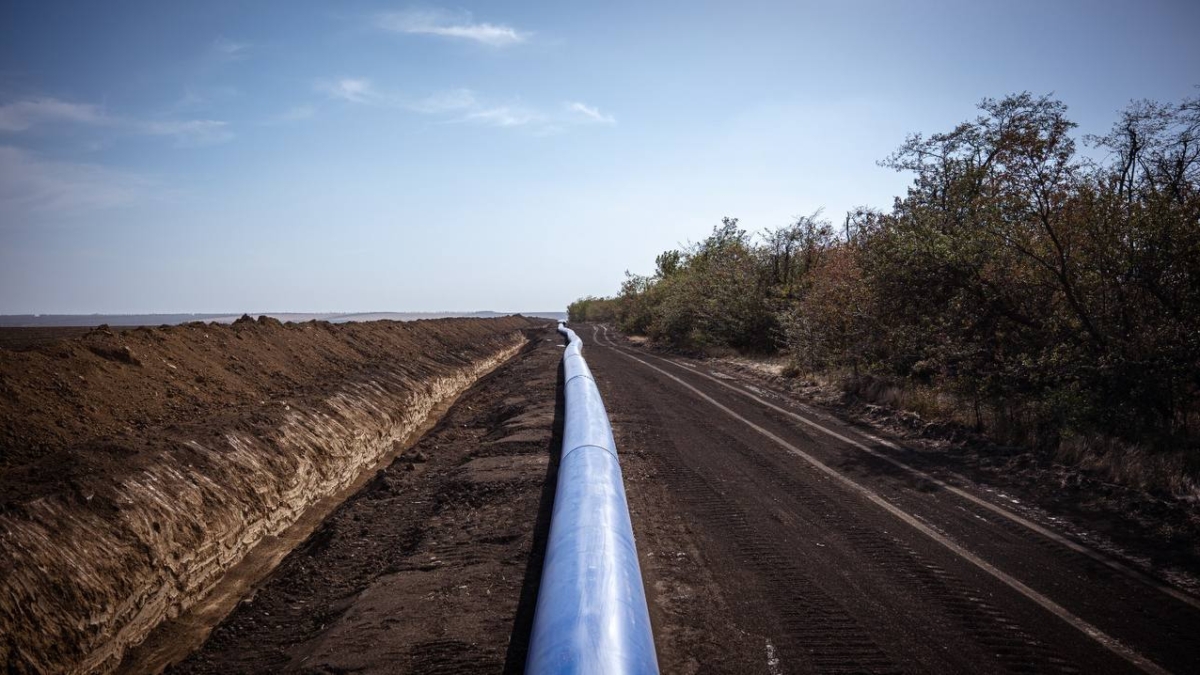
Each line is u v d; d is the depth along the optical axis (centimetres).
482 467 863
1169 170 1025
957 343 1052
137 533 554
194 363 1062
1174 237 814
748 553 546
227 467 727
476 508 709
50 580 461
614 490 588
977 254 1025
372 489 866
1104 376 836
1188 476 662
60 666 437
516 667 386
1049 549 540
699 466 837
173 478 646
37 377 748
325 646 423
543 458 891
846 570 506
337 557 634
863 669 371
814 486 736
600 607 361
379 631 436
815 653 389
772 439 989
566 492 576
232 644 486
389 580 526
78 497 543
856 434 1015
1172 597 452
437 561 557
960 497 684
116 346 924
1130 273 866
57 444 655
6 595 429
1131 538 559
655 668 334
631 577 414
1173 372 787
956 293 1075
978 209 1045
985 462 820
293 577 597
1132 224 846
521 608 458
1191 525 572
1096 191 913
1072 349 912
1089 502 655
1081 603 446
